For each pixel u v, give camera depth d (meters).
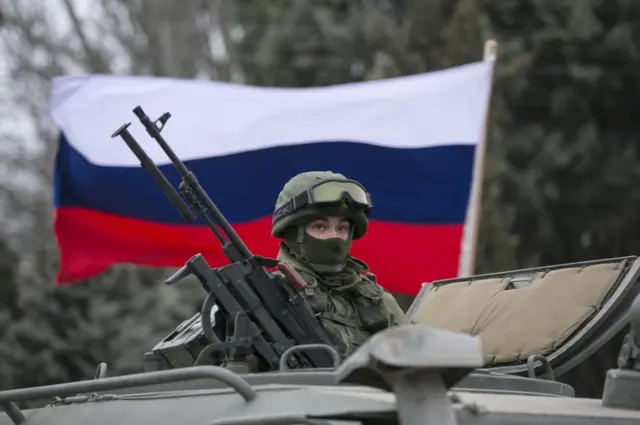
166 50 42.62
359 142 16.80
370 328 8.77
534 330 9.08
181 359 8.59
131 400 7.19
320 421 5.59
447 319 9.66
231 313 7.98
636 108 33.75
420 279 16.59
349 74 35.50
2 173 47.59
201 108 17.34
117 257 17.27
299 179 8.88
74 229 17.39
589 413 6.18
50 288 28.08
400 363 5.22
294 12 35.62
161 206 17.00
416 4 29.02
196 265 7.96
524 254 32.62
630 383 6.61
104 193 17.19
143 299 29.38
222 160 17.08
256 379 6.88
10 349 26.98
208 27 45.16
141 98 17.44
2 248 28.19
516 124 33.16
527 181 31.42
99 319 28.28
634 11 32.97
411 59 28.31
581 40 32.78
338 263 8.79
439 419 5.41
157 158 17.09
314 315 8.15
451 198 16.47
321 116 17.02
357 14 35.41
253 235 17.09
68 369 27.95
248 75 36.69
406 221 16.58
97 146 17.25
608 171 32.88
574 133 33.31
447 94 16.56
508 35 33.00
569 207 32.97
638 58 32.91
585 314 8.94
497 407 6.05
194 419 6.49
